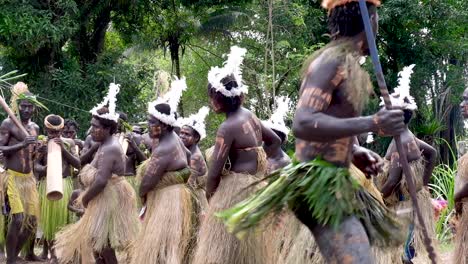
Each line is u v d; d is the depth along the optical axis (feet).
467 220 16.61
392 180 21.89
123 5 53.83
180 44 61.82
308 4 59.06
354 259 9.74
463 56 61.98
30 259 27.50
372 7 10.33
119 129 28.07
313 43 59.82
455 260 16.75
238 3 58.54
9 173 24.63
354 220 9.98
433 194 35.19
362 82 9.85
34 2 46.73
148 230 19.01
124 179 20.89
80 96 49.08
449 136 65.31
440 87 63.16
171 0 56.80
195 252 18.20
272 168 19.45
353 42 10.21
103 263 20.98
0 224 25.40
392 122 9.32
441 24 57.11
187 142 23.32
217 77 16.97
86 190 21.31
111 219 20.38
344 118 9.73
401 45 59.16
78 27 49.34
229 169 17.07
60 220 26.48
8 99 44.21
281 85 58.39
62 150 25.32
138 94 52.75
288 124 44.80
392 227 10.46
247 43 60.18
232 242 16.60
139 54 63.05
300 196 10.12
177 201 19.06
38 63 49.37
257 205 10.14
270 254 17.06
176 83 19.72
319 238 10.12
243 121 17.03
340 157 10.11
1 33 44.27
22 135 24.73
